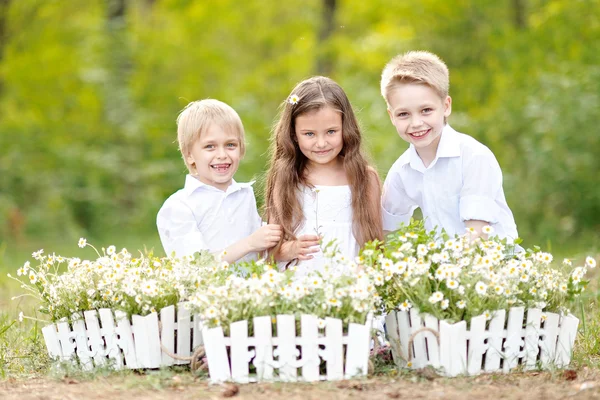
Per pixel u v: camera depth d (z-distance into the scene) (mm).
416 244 3570
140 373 3475
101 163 14445
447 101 4180
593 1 11570
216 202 4262
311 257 3982
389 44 15977
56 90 16734
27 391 3223
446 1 14078
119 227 14117
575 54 11336
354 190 4160
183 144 4273
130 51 16531
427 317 3352
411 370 3408
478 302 3346
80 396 3080
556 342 3547
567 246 8812
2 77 16469
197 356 3418
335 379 3232
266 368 3232
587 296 4695
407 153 4332
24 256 9953
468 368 3348
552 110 10375
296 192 4203
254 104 16016
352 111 4207
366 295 3238
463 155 4129
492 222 4086
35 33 17453
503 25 13375
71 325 3674
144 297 3486
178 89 17078
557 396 2947
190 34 19609
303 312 3273
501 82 12227
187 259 3697
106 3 17609
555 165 10250
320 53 17469
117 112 15641
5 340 4172
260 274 3615
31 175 13914
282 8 21781
